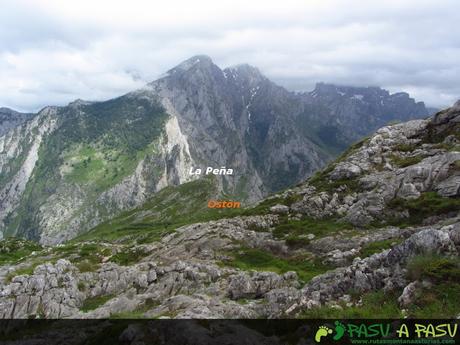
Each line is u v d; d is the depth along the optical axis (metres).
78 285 91.94
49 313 82.44
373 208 101.00
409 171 105.19
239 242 108.19
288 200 126.88
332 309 39.41
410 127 130.12
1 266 120.69
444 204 90.44
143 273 92.38
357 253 82.94
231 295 68.50
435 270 36.75
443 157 104.19
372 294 39.91
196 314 45.38
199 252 107.81
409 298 35.72
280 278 70.88
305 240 97.88
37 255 139.38
